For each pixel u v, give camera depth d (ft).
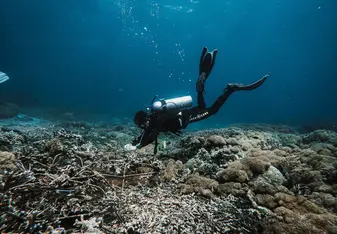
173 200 9.50
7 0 145.89
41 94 148.15
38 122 47.06
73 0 151.74
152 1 164.66
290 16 195.72
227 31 235.40
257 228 8.13
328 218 7.80
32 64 218.59
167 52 286.25
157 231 7.34
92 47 238.48
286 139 17.97
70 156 12.54
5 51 189.06
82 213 8.11
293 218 8.09
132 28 207.41
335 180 10.36
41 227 6.12
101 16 179.83
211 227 7.87
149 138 13.26
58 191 7.86
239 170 11.19
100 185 10.02
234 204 9.41
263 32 236.63
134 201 9.02
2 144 14.32
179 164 13.67
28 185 7.72
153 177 12.32
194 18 195.93
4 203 6.63
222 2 163.94
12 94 94.07
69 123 39.75
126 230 7.18
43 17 164.66
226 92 14.60
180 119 13.80
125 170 12.46
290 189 10.48
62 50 221.66
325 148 13.25
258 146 15.70
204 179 11.37
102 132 29.14
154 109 12.56
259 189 10.12
